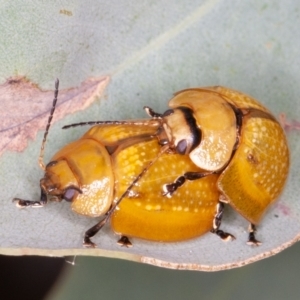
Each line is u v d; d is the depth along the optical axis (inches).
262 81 3.3
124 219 3.2
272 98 3.3
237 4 3.3
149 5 3.3
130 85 3.3
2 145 3.2
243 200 3.2
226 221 3.2
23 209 3.1
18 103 3.2
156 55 3.3
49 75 3.2
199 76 3.3
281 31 3.3
